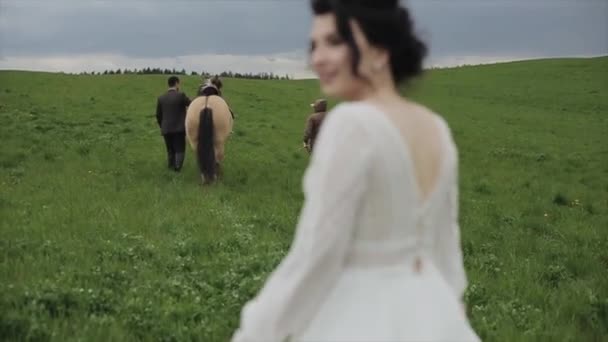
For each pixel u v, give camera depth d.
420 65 2.84
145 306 7.73
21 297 7.70
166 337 6.93
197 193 16.02
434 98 49.78
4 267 9.07
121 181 17.34
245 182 18.59
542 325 7.76
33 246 10.34
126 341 6.78
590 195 19.55
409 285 2.65
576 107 47.28
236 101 41.66
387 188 2.56
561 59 69.94
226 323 7.41
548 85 56.22
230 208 14.45
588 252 12.19
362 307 2.60
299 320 2.58
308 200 2.57
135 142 25.58
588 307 8.34
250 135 29.47
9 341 6.75
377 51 2.77
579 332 7.66
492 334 7.26
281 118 36.34
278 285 2.57
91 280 8.72
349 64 2.75
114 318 7.36
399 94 2.90
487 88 55.47
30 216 12.77
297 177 19.70
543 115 43.50
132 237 11.16
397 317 2.60
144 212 13.23
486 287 9.19
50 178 17.20
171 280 8.84
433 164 2.71
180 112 19.84
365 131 2.54
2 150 21.48
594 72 60.94
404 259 2.67
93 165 19.88
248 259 9.97
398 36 2.75
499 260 11.21
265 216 13.93
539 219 15.50
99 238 11.08
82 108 34.75
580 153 30.22
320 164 2.56
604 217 16.52
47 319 7.21
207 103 18.53
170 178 18.62
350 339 2.56
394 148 2.57
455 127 36.41
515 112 44.34
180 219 12.98
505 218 15.34
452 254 2.89
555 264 11.18
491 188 19.98
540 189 20.30
